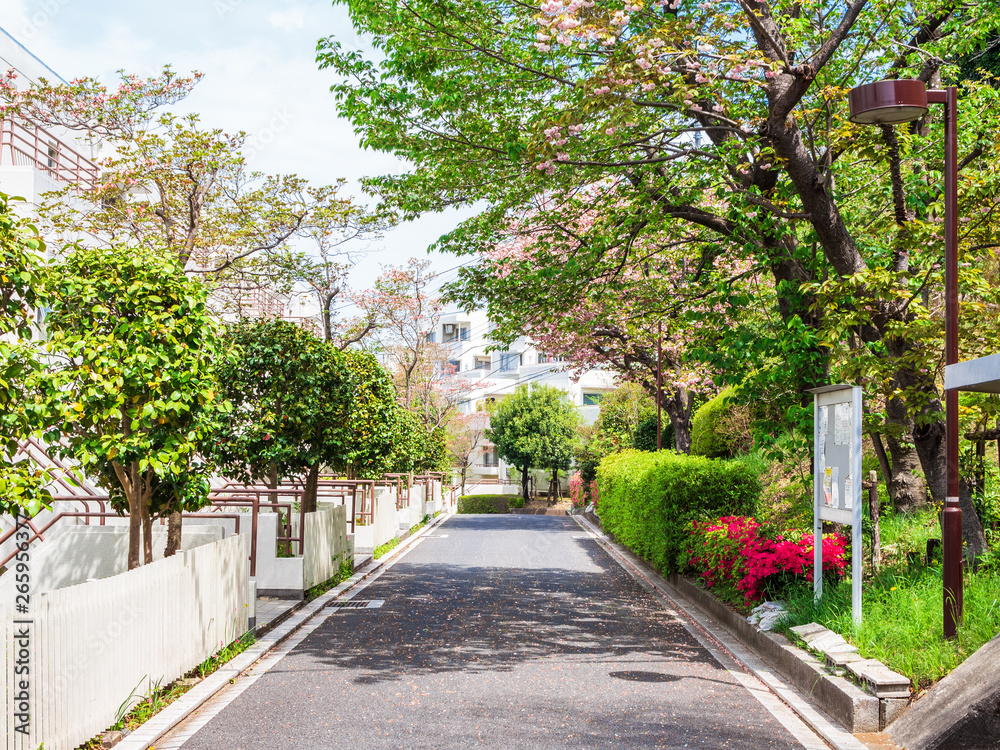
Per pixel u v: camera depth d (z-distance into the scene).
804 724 5.89
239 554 8.50
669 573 13.35
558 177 10.71
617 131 9.49
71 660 5.05
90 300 7.14
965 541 8.50
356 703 6.40
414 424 28.06
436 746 5.33
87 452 6.85
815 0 9.92
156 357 6.98
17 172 17.91
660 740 5.47
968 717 5.07
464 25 10.00
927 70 10.70
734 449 21.50
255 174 16.64
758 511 13.12
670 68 8.74
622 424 35.75
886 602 7.34
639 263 14.45
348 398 12.94
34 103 16.34
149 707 6.04
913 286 9.26
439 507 34.91
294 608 10.74
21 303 5.30
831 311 8.77
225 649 7.93
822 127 10.52
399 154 10.96
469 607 11.23
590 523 29.19
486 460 60.25
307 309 29.47
